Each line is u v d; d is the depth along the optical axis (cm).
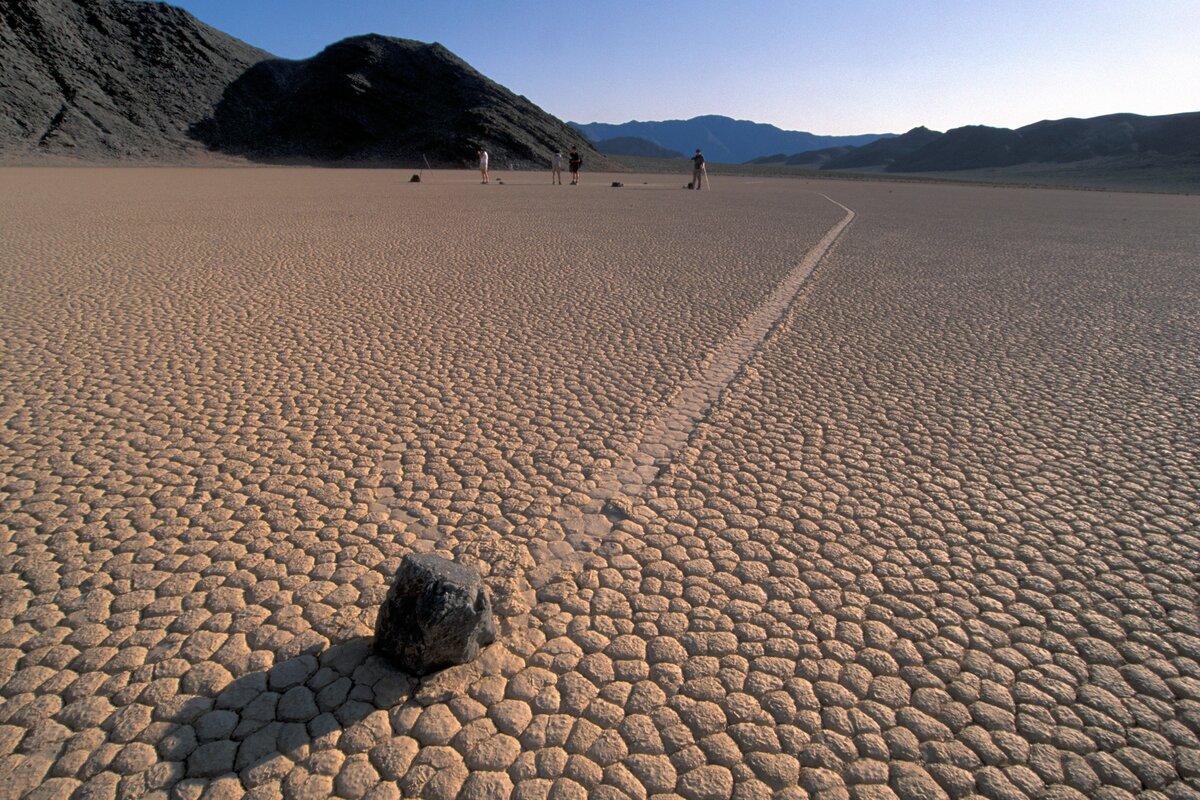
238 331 655
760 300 811
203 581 308
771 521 365
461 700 248
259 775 218
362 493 382
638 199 2178
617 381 555
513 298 801
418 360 592
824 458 434
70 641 272
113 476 394
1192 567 332
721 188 2977
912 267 1033
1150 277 985
